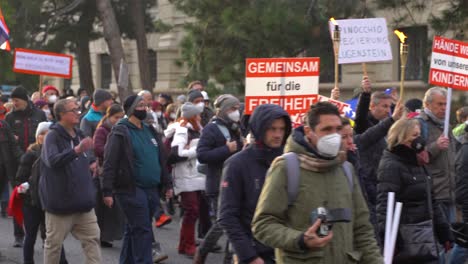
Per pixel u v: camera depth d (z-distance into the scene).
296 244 5.33
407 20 21.75
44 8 31.69
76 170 9.30
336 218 5.30
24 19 30.56
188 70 22.19
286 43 20.12
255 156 6.55
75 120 9.41
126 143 9.95
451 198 9.91
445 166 9.88
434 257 8.03
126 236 10.27
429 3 21.62
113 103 13.74
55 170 9.23
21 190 10.59
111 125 12.41
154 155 10.15
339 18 20.23
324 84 27.28
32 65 18.97
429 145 9.76
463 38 18.55
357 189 5.77
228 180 6.52
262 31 19.86
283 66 9.04
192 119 12.10
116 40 27.38
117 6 32.16
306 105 9.16
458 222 9.71
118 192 9.95
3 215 15.83
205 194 11.85
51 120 17.56
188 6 21.73
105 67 41.19
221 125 10.65
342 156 5.73
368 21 11.16
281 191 5.51
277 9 20.00
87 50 33.88
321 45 20.56
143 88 30.48
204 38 21.42
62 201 9.21
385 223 7.82
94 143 12.30
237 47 20.95
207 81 22.78
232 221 6.42
